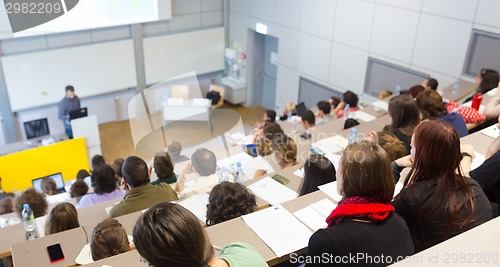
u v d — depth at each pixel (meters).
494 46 6.00
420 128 1.49
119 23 9.30
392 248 1.21
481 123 3.50
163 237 0.85
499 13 5.83
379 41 7.64
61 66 8.91
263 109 11.73
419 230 1.45
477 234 0.92
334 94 8.95
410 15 7.00
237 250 1.12
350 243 1.18
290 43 9.77
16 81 8.45
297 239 1.66
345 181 1.27
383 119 4.14
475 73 6.34
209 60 11.38
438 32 6.66
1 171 6.96
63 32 8.80
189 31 10.70
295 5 9.32
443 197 1.41
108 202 3.44
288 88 10.27
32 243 2.03
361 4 7.78
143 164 2.74
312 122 5.50
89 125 7.73
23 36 8.31
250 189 2.38
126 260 1.51
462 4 6.25
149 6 9.66
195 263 0.89
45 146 7.32
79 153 7.66
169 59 10.57
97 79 9.52
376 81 7.93
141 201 2.62
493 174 1.79
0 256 2.72
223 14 11.37
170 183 2.81
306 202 1.92
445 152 1.41
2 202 4.14
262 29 10.44
